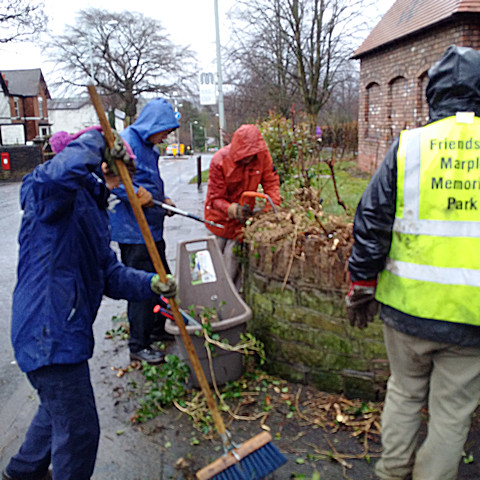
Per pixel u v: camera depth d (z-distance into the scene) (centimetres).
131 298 257
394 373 243
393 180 224
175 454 299
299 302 343
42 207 218
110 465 291
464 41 1204
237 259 461
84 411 230
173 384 352
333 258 321
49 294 222
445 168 215
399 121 1625
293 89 2475
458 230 213
